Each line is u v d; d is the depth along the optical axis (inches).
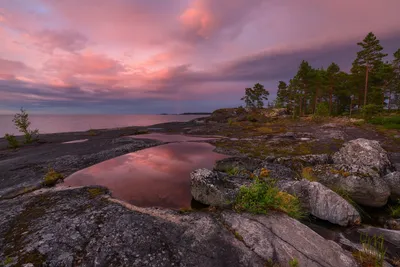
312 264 208.2
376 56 1863.9
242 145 981.2
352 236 270.8
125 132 1811.0
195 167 669.9
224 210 329.4
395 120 1384.1
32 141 1327.5
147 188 485.7
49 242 245.4
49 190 461.1
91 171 625.3
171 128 2192.4
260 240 246.4
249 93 4394.7
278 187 396.2
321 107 2010.3
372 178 371.6
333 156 570.6
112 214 318.7
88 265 207.5
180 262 212.2
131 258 216.1
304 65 2386.8
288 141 991.6
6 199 421.7
